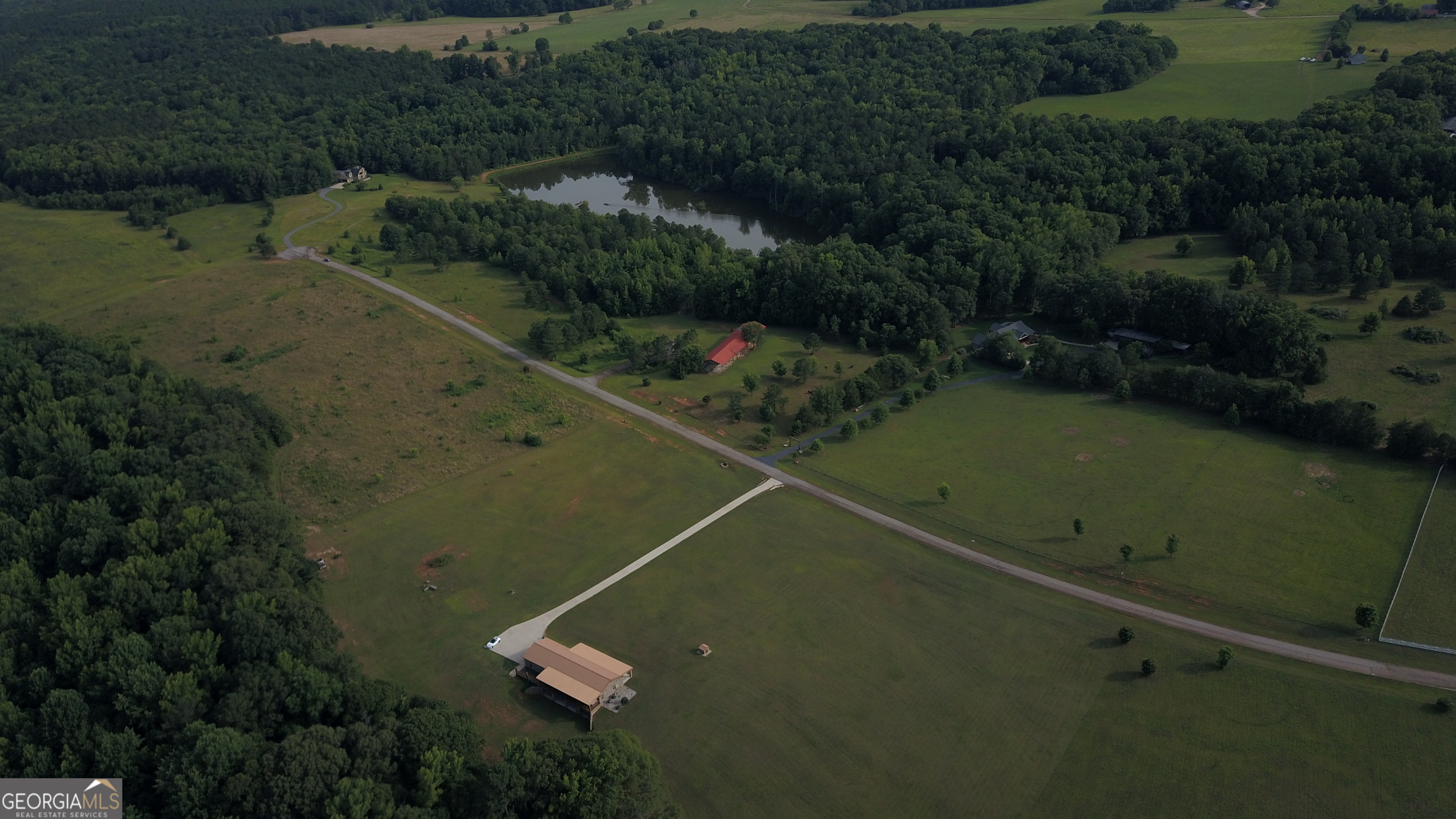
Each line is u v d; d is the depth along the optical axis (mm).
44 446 169625
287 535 150500
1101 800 111688
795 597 145875
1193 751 117125
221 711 113062
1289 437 178625
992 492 168500
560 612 144250
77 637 122438
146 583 132250
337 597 148500
